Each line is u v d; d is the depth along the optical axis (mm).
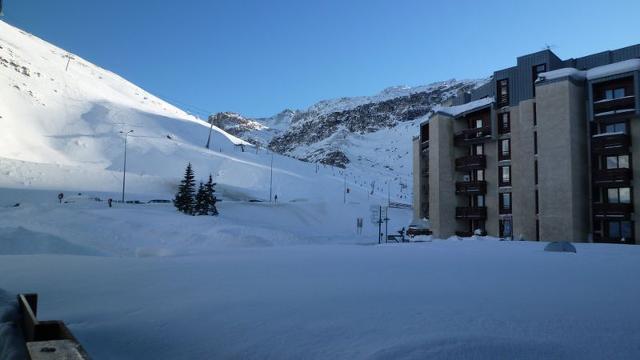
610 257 20328
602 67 38781
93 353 5125
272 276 12180
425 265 15672
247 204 81125
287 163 157750
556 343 5316
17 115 136250
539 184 39562
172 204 69250
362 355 4867
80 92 177625
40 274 12461
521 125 43094
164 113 195625
